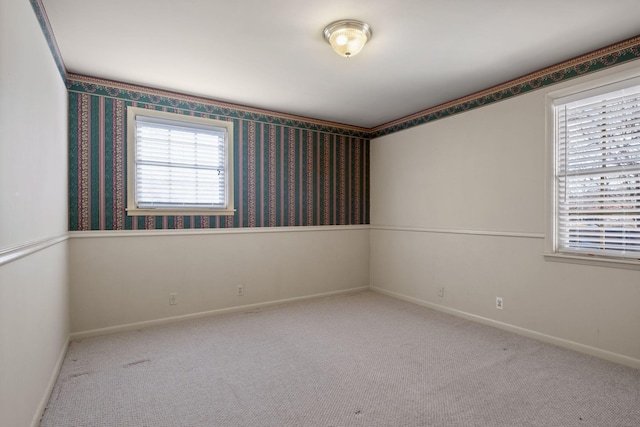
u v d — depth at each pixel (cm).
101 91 327
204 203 383
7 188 145
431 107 415
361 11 218
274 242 427
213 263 385
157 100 354
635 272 255
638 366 252
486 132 356
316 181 465
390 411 201
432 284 414
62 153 281
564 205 300
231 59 286
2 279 139
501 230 342
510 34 248
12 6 152
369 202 512
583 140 287
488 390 223
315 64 296
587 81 277
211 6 212
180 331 334
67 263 302
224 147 395
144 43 259
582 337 283
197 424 190
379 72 312
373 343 303
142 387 228
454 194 389
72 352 284
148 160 353
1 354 138
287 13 220
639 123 257
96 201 326
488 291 353
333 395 218
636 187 260
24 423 169
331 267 475
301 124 453
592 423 189
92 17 224
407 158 450
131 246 341
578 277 286
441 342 305
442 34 247
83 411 201
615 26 237
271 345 299
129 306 339
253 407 205
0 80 136
